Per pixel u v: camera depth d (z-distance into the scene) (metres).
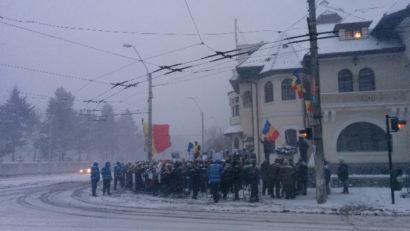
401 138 24.20
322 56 26.05
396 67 25.48
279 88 27.83
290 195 16.27
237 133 35.88
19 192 21.64
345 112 24.98
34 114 68.44
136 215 12.17
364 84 25.94
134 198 18.02
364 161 24.53
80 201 16.81
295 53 28.62
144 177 20.73
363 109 24.44
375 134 24.80
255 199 15.58
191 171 17.36
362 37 26.72
